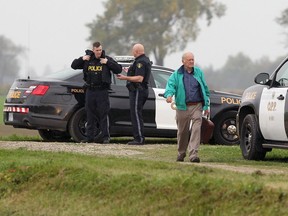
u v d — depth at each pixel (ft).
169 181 83.30
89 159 101.50
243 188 78.43
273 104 114.21
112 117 142.10
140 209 82.02
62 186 90.33
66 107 140.97
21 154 107.76
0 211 89.45
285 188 78.69
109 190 86.33
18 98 142.72
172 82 113.70
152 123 143.54
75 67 138.62
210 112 146.82
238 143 148.15
